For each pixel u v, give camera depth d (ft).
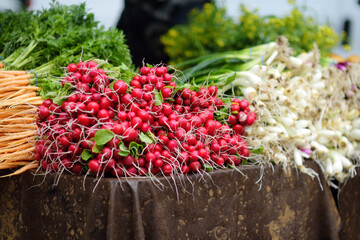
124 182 4.32
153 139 4.70
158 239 4.40
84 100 4.57
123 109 4.75
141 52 13.42
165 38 12.27
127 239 4.33
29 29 6.61
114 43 6.92
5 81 5.38
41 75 5.86
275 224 5.75
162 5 12.91
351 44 12.98
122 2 13.53
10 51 6.50
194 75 7.17
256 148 5.73
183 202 4.70
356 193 7.14
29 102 5.41
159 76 5.09
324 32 11.27
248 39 11.03
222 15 12.07
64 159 4.67
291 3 11.47
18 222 5.34
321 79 6.97
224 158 5.28
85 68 4.69
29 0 11.33
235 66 7.27
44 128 4.79
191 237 4.79
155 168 4.64
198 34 11.68
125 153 4.39
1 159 5.18
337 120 6.94
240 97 6.22
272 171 5.68
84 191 4.48
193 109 5.32
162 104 4.90
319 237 6.49
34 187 5.09
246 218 5.36
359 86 7.62
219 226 5.06
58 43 6.36
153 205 4.40
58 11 7.23
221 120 5.59
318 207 6.44
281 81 6.20
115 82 4.69
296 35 10.77
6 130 5.28
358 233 7.20
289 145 6.18
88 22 7.54
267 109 6.10
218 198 5.02
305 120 6.35
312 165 6.34
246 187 5.33
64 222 4.72
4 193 5.53
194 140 4.88
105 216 4.34
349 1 14.97
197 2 13.34
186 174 4.78
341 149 6.79
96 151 4.38
